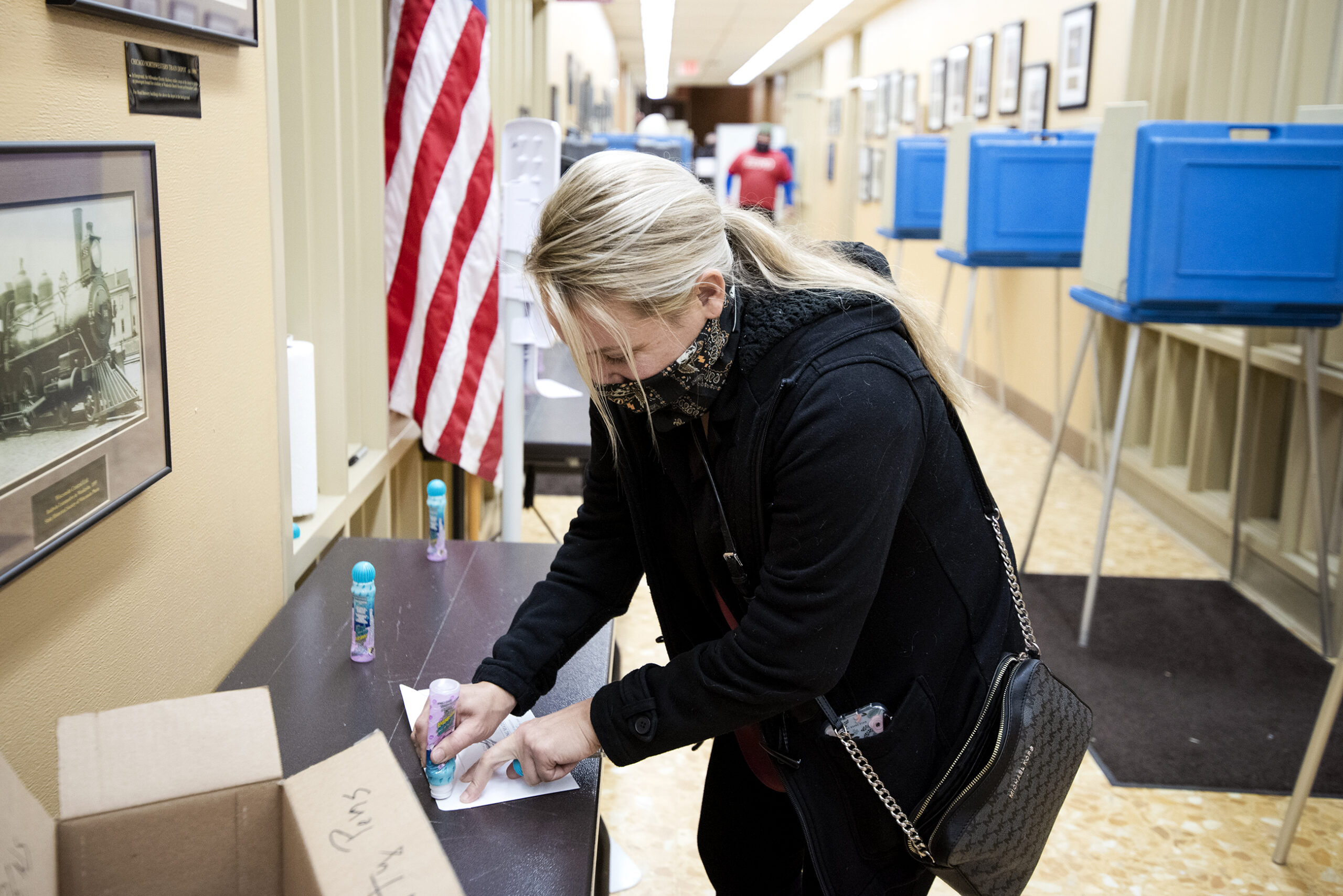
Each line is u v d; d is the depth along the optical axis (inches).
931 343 43.6
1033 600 137.7
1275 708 110.2
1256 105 143.9
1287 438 148.1
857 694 43.3
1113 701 110.6
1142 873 84.4
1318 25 134.6
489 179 96.5
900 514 41.3
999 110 257.1
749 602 40.9
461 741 42.8
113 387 41.5
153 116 45.8
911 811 42.8
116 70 42.3
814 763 44.2
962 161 187.2
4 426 34.4
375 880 27.0
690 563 46.4
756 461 38.8
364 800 29.0
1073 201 171.0
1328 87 136.1
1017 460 206.4
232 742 30.5
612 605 50.1
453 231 95.8
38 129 36.9
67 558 40.3
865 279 43.0
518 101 179.0
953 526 42.6
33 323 35.7
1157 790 95.2
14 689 37.5
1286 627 131.0
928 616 42.6
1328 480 133.3
